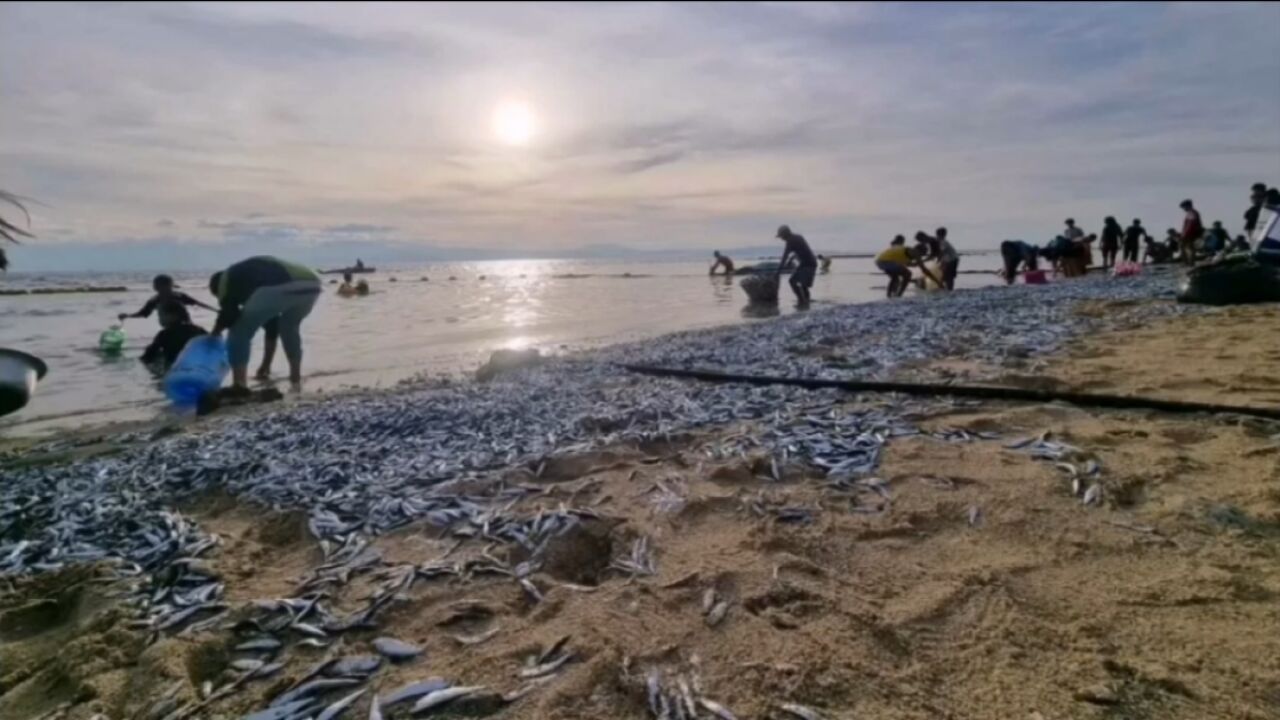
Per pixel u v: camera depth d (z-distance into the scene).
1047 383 8.02
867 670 2.89
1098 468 4.96
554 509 4.84
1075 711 2.57
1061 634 3.05
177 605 3.81
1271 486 4.39
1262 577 3.42
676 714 2.69
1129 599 3.29
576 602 3.60
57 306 31.36
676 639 3.20
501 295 37.88
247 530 5.00
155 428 9.27
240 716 2.88
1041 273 27.72
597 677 2.94
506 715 2.77
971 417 6.70
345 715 2.84
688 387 9.43
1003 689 2.72
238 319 11.23
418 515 4.92
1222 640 2.93
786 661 2.97
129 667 3.26
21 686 3.23
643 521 4.59
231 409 10.45
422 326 21.88
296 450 6.96
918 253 27.09
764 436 6.39
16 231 5.98
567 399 8.94
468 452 6.55
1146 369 8.52
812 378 9.27
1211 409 6.37
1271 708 2.52
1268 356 8.77
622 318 23.59
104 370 14.01
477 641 3.30
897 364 10.29
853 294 31.56
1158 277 24.59
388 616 3.58
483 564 4.10
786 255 24.34
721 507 4.79
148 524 5.10
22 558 4.66
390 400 9.80
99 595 4.02
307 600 3.73
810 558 3.93
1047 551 3.84
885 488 4.93
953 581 3.56
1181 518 4.11
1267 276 14.08
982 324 14.12
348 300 34.28
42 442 8.75
